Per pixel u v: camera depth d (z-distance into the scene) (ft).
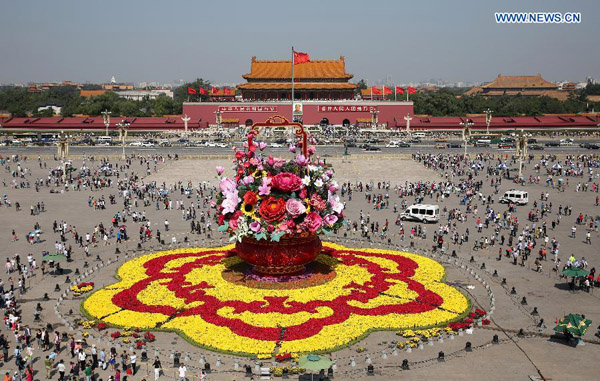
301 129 167.02
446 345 135.23
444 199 322.75
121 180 382.63
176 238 239.91
